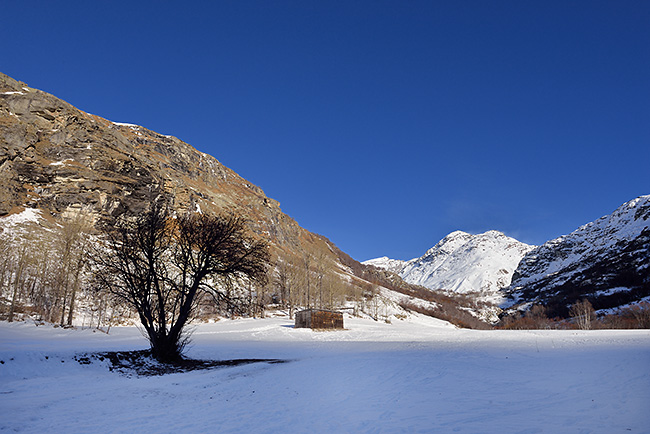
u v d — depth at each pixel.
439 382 15.74
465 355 26.06
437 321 125.31
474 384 15.05
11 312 44.00
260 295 77.06
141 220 23.97
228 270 24.58
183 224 25.02
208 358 25.64
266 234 158.62
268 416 11.11
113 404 12.50
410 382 15.96
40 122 98.00
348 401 12.88
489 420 9.81
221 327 60.59
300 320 63.69
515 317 188.00
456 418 10.13
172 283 23.80
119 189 96.19
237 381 17.27
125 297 22.97
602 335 47.69
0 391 13.46
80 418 10.63
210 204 142.00
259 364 22.67
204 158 185.62
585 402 11.45
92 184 91.00
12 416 10.38
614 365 18.66
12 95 95.31
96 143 104.38
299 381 17.00
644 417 9.59
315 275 105.81
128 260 23.34
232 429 9.78
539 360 22.09
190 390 15.30
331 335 56.94
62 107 103.88
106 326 50.62
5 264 54.12
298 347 36.59
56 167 90.12
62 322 45.91
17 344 23.86
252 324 64.56
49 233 72.38
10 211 76.75
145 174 107.12
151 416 11.11
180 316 23.03
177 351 23.11
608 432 8.48
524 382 15.15
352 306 107.31
